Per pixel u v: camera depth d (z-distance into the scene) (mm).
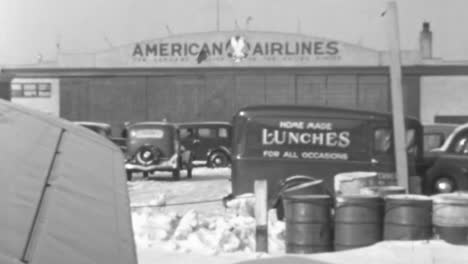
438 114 49438
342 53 52188
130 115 53312
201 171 32594
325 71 51062
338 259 9211
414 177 16328
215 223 11484
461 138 17844
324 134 16297
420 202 9969
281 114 16312
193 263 9117
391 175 16297
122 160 9000
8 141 5922
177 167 27625
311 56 52875
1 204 3973
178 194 21953
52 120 9898
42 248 3559
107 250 4066
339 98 51250
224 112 52438
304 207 10062
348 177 13305
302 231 10055
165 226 10914
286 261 9188
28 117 8844
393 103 14617
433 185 17797
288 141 16297
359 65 51281
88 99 53531
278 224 11719
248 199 14352
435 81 49531
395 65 14578
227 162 34062
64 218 4266
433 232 10000
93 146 8922
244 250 10375
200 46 53531
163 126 27672
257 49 53438
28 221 3883
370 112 16438
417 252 9336
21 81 53812
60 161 6086
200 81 52688
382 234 10062
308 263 9031
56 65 53875
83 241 4012
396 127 14602
